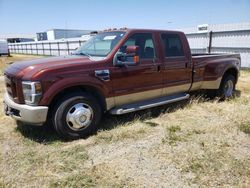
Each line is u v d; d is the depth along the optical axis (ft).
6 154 12.32
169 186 9.79
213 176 10.37
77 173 10.64
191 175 10.47
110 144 13.43
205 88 20.97
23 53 154.81
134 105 16.48
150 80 16.76
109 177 10.36
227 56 22.52
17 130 15.30
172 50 18.07
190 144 13.25
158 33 17.26
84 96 14.05
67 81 13.26
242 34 47.24
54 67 13.11
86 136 14.52
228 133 14.71
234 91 25.31
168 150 12.59
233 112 18.37
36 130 15.21
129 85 15.72
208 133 14.75
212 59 20.93
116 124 16.24
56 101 13.60
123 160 11.73
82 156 12.07
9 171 10.84
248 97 23.59
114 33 16.39
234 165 11.13
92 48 16.80
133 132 14.82
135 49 14.53
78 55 16.53
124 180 10.16
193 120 17.02
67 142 13.82
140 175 10.51
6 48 108.17
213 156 11.94
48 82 12.84
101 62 14.46
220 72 21.13
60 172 10.79
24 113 12.95
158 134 14.64
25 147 13.10
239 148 12.84
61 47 108.17
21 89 13.08
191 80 19.45
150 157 11.96
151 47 16.85
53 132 14.96
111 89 14.93
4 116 17.92
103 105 15.12
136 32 16.14
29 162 11.53
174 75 18.16
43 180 10.21
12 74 13.61
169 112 18.70
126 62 15.21
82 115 14.01
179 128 15.37
